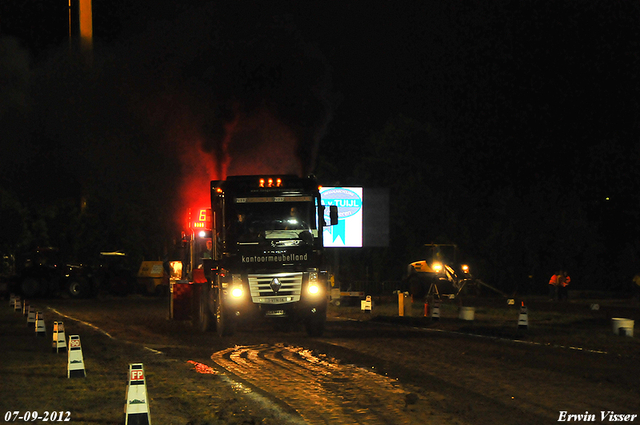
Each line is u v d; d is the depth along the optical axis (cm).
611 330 2105
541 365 1372
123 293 4653
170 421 872
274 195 1994
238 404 978
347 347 1691
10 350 1644
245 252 1956
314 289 1962
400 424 873
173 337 1978
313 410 955
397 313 2873
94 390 1099
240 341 1858
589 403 1001
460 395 1060
